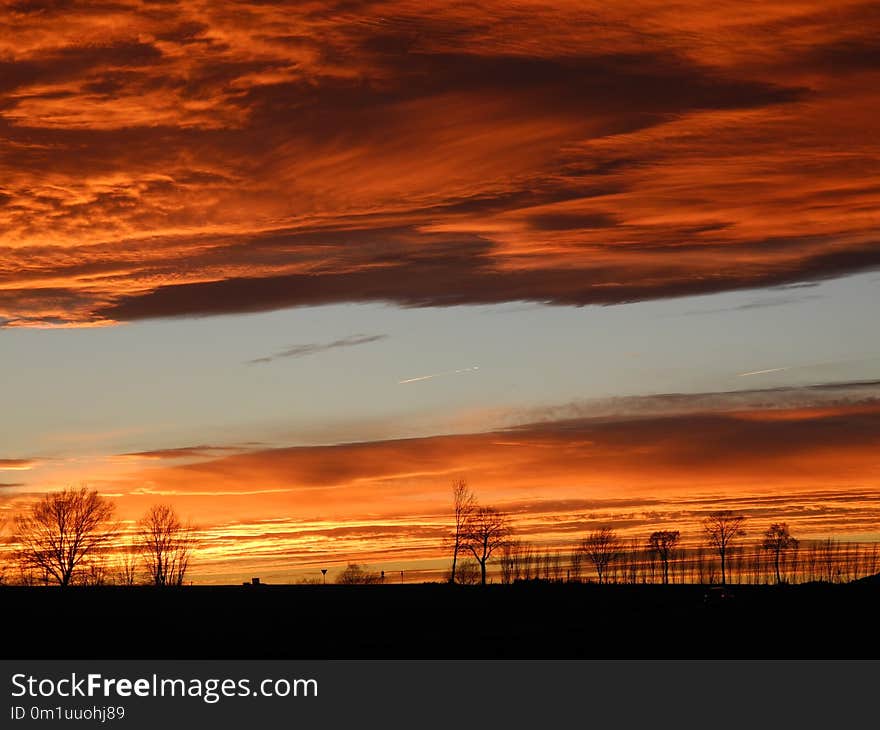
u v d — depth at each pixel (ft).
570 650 442.91
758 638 469.16
